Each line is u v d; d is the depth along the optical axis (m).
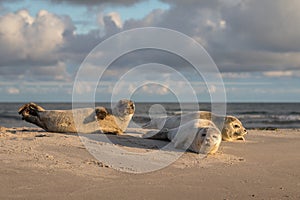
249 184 5.58
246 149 8.97
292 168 6.74
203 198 4.87
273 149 9.02
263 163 7.18
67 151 7.52
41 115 10.84
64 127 10.58
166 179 5.77
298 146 9.58
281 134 12.65
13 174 5.71
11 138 9.10
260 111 52.12
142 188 5.24
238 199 4.85
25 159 6.68
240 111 52.03
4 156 6.84
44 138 9.12
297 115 40.81
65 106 87.19
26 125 24.47
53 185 5.24
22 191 4.94
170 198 4.84
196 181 5.69
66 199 4.68
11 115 38.56
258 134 12.55
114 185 5.35
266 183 5.66
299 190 5.30
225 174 6.18
